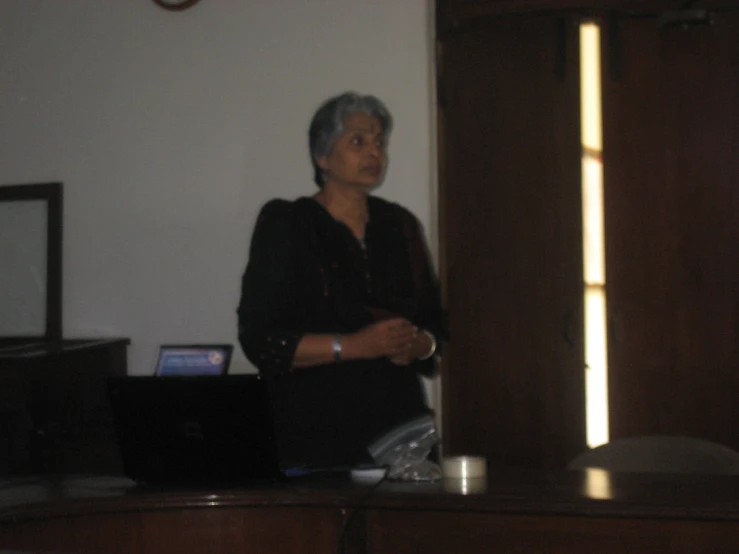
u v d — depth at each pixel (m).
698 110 4.07
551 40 4.17
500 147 4.22
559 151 4.17
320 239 3.34
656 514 2.09
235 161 4.32
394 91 4.12
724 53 4.05
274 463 2.50
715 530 2.06
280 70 4.27
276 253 3.27
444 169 4.27
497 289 4.23
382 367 3.19
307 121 4.23
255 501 2.37
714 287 4.06
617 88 4.13
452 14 4.25
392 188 4.12
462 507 2.23
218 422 2.50
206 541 2.39
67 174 4.53
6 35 4.60
